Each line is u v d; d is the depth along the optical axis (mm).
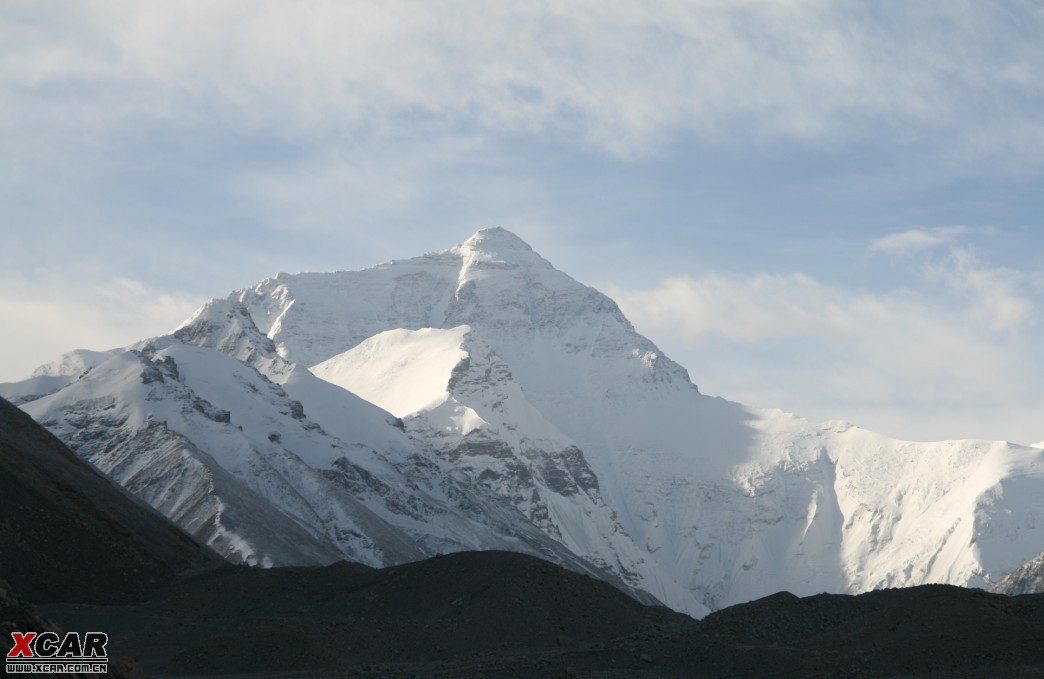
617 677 110750
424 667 120312
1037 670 104438
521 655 125438
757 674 109250
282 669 121625
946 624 115188
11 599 93688
